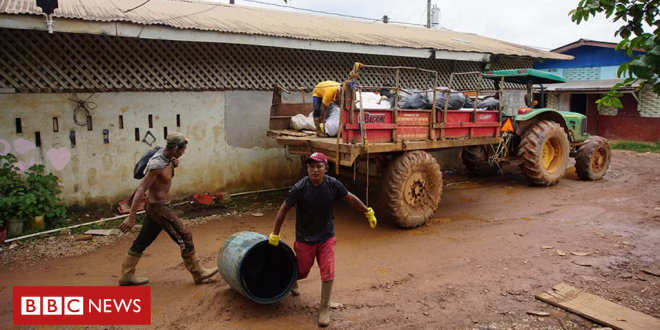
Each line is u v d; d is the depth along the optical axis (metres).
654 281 4.45
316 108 6.79
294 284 3.99
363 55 9.85
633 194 8.51
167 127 7.65
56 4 5.59
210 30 6.96
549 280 4.50
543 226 6.40
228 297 4.16
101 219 6.85
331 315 3.82
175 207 7.57
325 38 8.19
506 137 9.08
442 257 5.23
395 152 6.52
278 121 7.97
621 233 6.04
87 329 3.63
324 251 3.72
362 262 5.11
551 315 3.79
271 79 8.73
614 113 18.56
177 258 5.37
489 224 6.59
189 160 7.91
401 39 10.28
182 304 4.05
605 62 19.09
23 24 5.65
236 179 8.48
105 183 7.14
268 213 7.45
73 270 4.98
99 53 6.99
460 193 8.72
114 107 7.12
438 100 6.70
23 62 6.42
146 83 7.42
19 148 6.41
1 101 6.23
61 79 6.72
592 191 8.79
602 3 2.78
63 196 6.79
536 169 8.83
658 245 5.53
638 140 17.89
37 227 6.14
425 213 6.51
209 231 6.44
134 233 6.32
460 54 10.39
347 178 9.08
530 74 8.55
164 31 6.65
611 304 3.91
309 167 3.57
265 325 3.67
